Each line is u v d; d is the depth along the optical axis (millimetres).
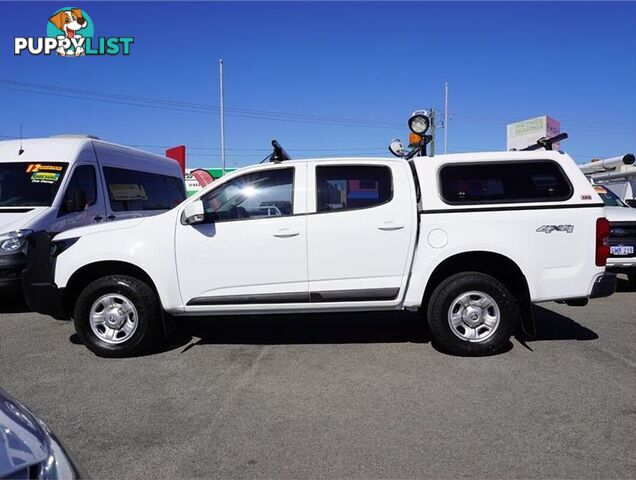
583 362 5145
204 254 5359
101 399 4406
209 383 4742
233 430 3811
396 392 4461
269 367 5148
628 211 9062
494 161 5422
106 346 5473
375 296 5336
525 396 4332
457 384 4617
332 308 5398
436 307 5324
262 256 5344
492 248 5219
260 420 3969
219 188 5480
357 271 5328
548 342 5836
